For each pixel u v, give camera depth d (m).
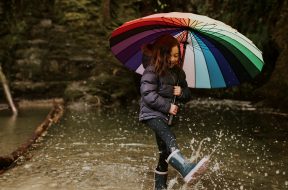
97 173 4.73
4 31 11.58
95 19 12.46
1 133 6.56
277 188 4.33
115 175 4.66
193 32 3.91
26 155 5.46
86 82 10.84
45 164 5.07
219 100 12.36
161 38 3.92
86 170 4.84
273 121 8.66
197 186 4.34
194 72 4.27
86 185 4.27
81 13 12.39
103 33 12.30
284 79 10.38
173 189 4.20
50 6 12.44
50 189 4.12
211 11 13.46
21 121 7.69
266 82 11.66
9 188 4.13
